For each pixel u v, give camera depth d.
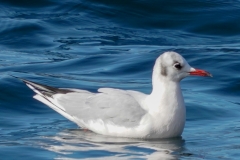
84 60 20.19
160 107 12.99
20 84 16.92
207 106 15.81
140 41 22.97
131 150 12.33
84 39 22.94
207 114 15.30
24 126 14.25
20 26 23.50
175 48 21.72
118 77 18.64
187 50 21.38
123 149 12.41
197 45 22.55
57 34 23.31
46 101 14.11
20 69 19.16
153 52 21.08
